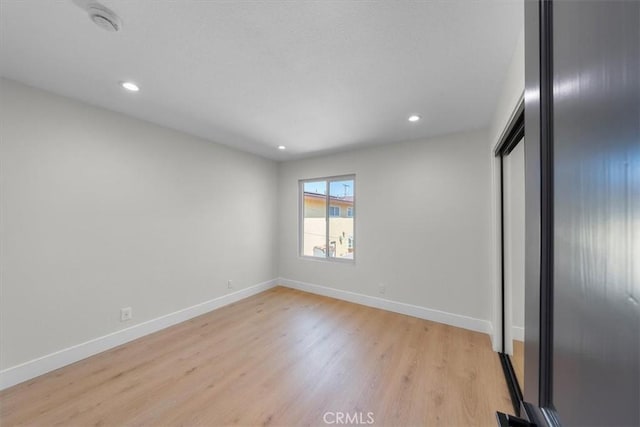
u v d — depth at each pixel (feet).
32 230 6.41
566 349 1.40
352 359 7.23
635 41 0.88
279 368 6.81
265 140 10.64
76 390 5.94
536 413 1.77
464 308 9.29
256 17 4.14
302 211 14.17
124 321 8.14
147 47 4.91
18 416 5.18
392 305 10.80
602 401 1.06
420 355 7.43
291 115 8.02
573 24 1.32
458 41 4.66
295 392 5.91
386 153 11.04
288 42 4.74
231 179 11.79
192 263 10.18
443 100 6.93
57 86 6.38
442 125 8.74
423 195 10.16
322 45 4.81
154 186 8.93
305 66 5.48
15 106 6.14
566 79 1.40
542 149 1.69
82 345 7.22
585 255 1.21
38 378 6.34
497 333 7.68
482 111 7.58
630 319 0.90
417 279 10.25
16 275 6.17
